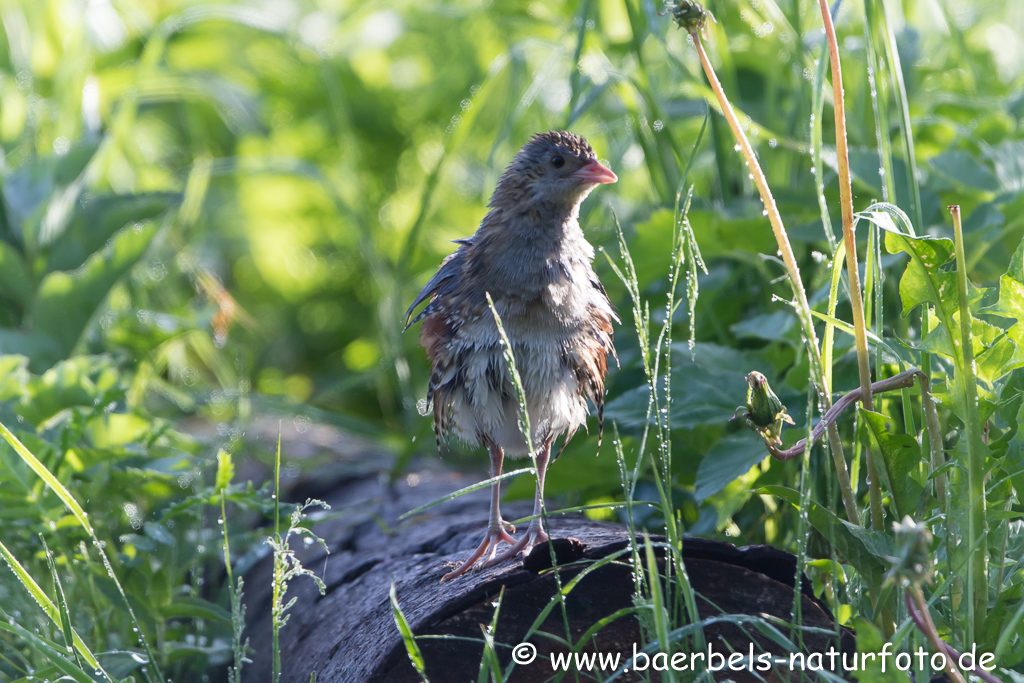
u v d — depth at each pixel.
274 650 5.67
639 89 9.75
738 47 11.48
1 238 11.74
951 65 12.09
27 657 7.22
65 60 13.56
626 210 11.91
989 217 7.80
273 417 12.68
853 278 5.42
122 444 8.52
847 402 5.52
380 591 6.98
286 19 17.48
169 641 7.84
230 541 8.69
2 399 8.28
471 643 5.72
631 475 8.22
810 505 5.39
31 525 7.49
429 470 10.55
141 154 17.25
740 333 8.41
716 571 6.05
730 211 9.44
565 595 5.86
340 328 17.36
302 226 18.16
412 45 18.34
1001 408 5.72
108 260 10.64
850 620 5.82
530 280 6.89
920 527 4.28
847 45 10.27
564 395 7.00
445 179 15.74
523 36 12.27
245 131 17.16
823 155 8.52
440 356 7.14
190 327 11.40
